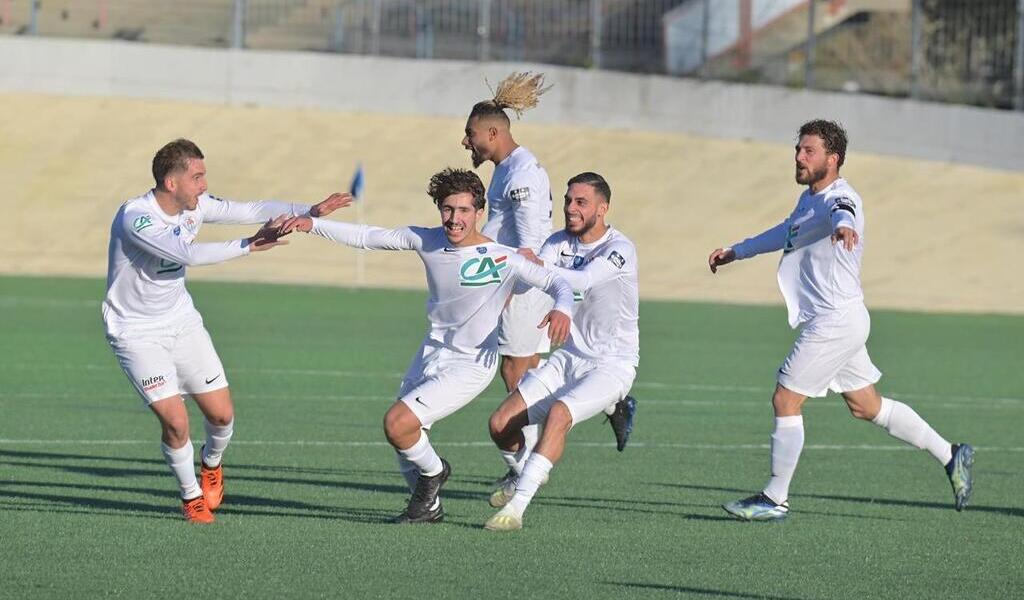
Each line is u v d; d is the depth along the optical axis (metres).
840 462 37.09
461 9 137.25
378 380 51.59
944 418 46.00
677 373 56.44
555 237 28.72
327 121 131.25
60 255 108.88
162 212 26.58
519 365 33.12
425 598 21.22
